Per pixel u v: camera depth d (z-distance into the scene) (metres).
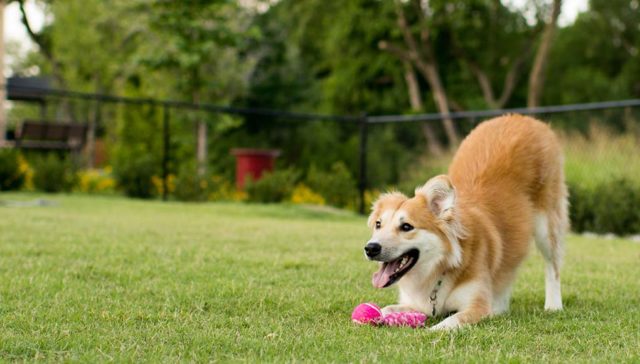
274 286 4.90
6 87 12.91
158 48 20.98
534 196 4.79
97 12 27.95
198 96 20.83
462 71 31.55
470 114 11.93
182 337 3.35
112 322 3.70
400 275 4.05
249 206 13.07
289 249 7.00
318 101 27.91
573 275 5.83
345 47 31.39
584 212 11.35
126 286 4.75
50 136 20.36
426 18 28.02
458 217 4.13
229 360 2.93
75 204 11.91
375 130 17.88
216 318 3.84
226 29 20.12
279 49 26.03
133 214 10.56
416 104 30.23
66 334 3.35
